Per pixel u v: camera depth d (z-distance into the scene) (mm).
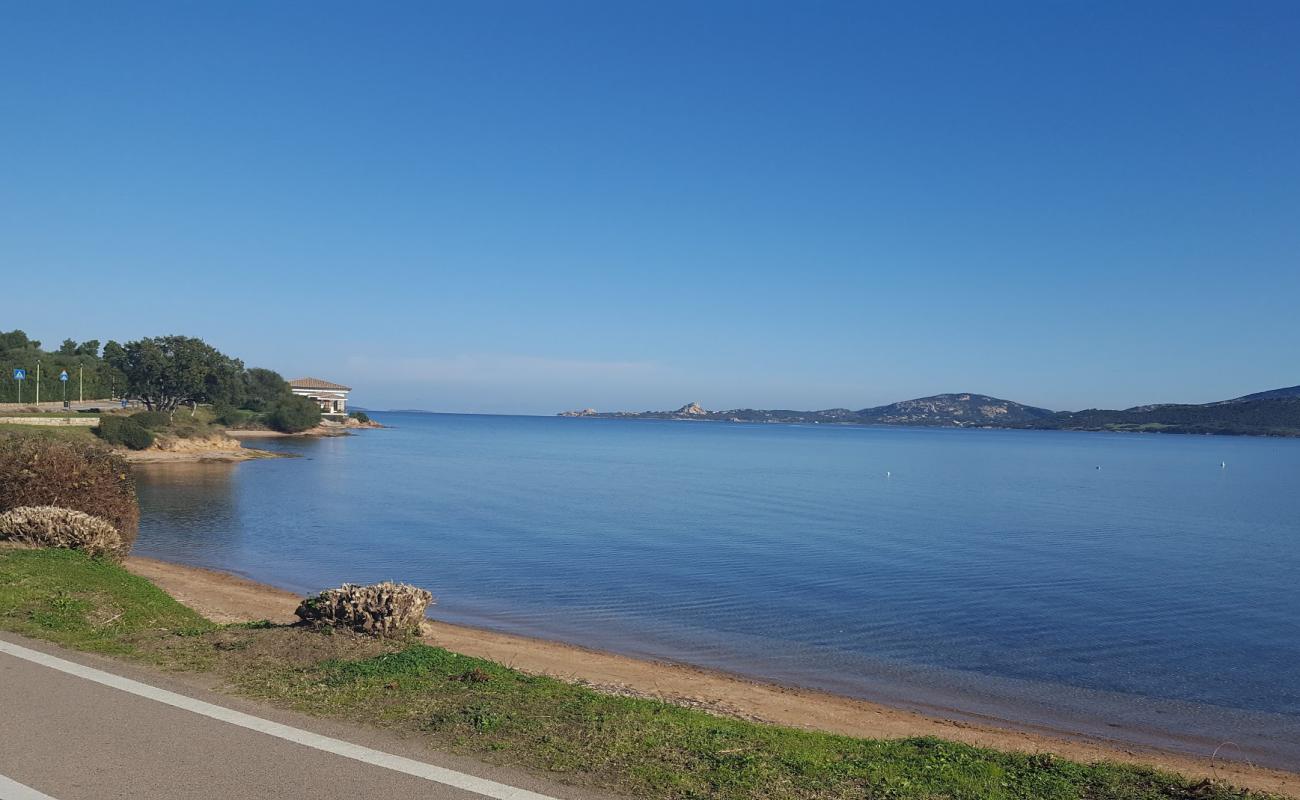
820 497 54188
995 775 6180
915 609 20922
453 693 7148
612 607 20344
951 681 14898
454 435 172750
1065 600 22453
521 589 22312
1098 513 47156
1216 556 31203
